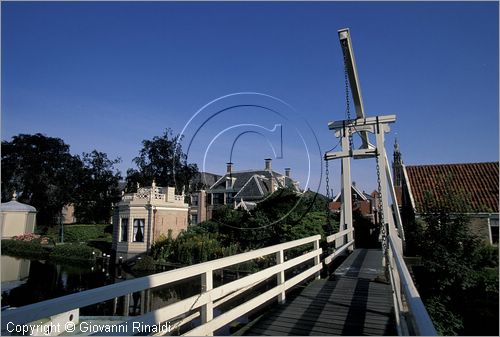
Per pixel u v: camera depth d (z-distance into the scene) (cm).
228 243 1927
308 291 611
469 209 1039
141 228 2298
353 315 470
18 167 3969
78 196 4072
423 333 145
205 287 341
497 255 955
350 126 1027
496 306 817
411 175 1792
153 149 3491
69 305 194
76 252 2411
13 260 2352
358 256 1062
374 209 2320
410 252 1286
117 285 229
